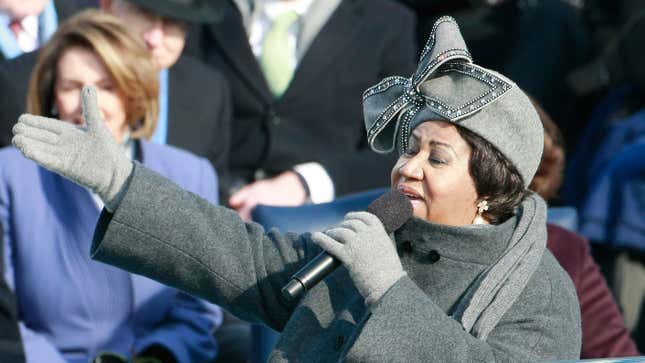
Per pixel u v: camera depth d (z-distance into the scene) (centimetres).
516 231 1281
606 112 2619
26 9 2148
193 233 1273
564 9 2795
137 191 1249
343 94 2320
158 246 1262
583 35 2797
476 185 1262
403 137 1291
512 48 2767
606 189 2464
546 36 2759
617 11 2794
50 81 1836
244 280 1296
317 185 2225
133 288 1795
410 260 1297
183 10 2116
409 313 1185
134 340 1805
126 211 1245
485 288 1244
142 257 1265
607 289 1753
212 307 1898
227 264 1288
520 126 1255
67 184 1781
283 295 1241
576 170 2628
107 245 1254
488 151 1251
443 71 1266
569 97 2767
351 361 1177
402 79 1299
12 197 1770
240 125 2303
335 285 1301
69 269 1767
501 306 1235
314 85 2303
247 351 1916
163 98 2142
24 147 1192
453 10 2756
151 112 1869
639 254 2430
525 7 2806
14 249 1767
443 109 1243
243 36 2314
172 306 1859
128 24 2062
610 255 2453
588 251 1769
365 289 1192
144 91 1845
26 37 2161
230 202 2164
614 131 2550
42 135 1202
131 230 1251
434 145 1255
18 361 1686
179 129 2141
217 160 2197
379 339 1176
